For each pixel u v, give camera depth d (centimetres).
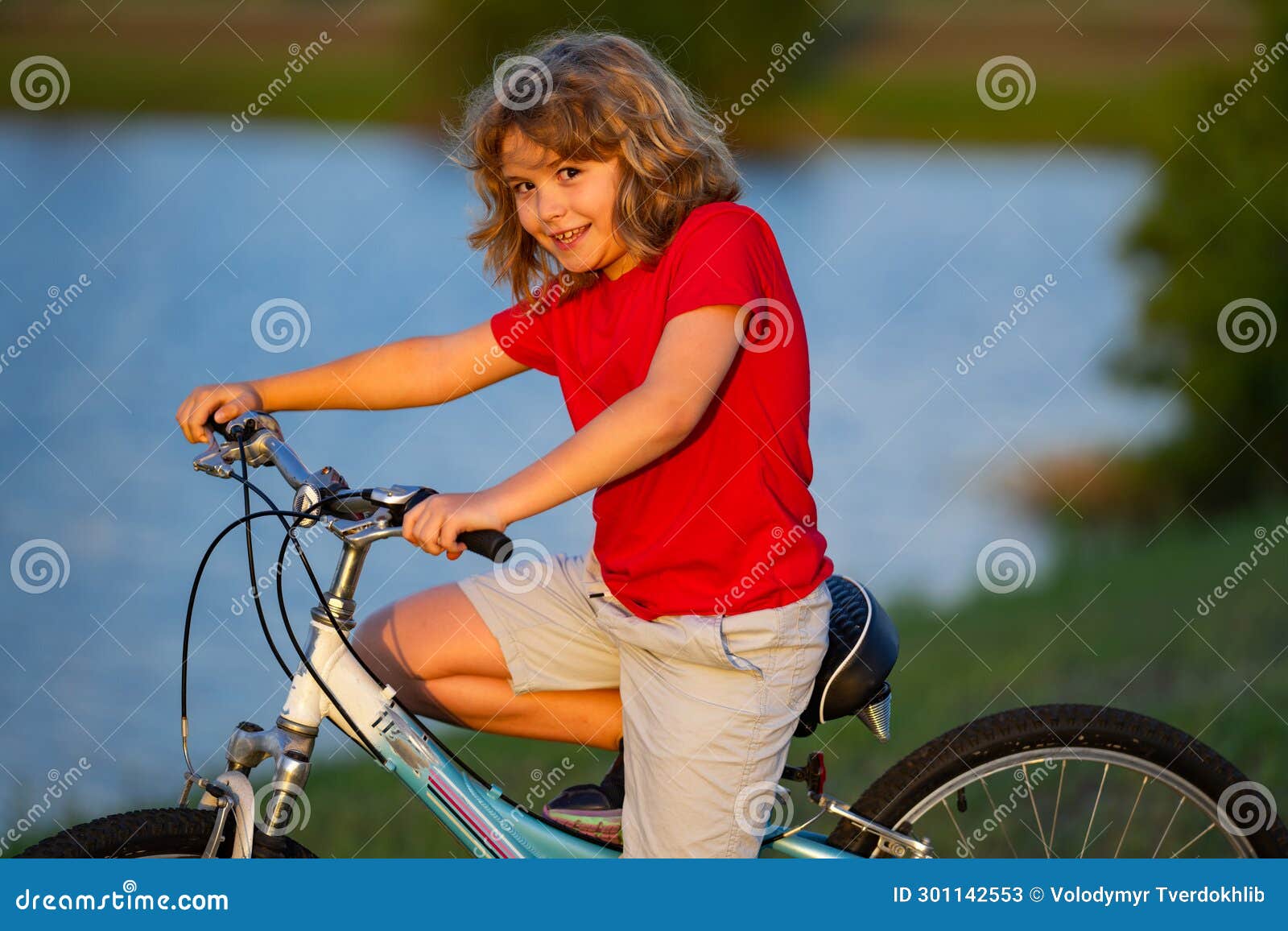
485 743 562
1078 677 586
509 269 313
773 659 279
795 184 3062
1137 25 4328
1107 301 1920
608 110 276
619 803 299
